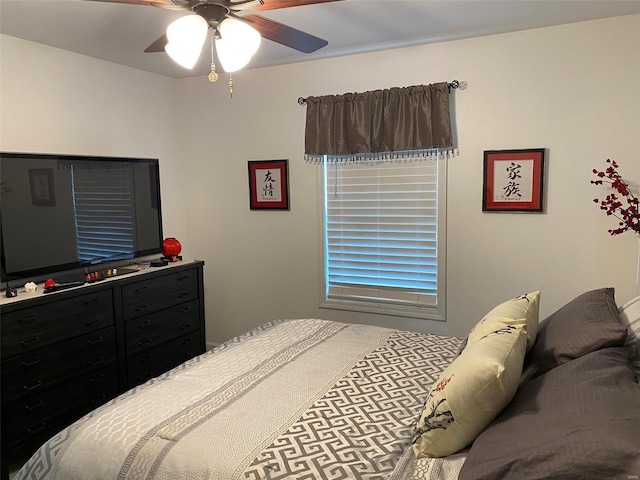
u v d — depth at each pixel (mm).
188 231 4336
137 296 3211
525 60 3039
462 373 1452
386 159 3523
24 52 3006
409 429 1621
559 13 2719
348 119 3506
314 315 3910
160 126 4051
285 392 1882
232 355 2291
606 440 1076
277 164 3848
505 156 3137
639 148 2848
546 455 1133
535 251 3152
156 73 3965
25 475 1688
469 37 3131
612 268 2977
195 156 4207
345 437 1559
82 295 2836
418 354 2271
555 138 3025
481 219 3273
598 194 2961
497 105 3141
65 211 3008
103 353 2988
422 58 3293
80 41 3043
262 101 3867
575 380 1393
